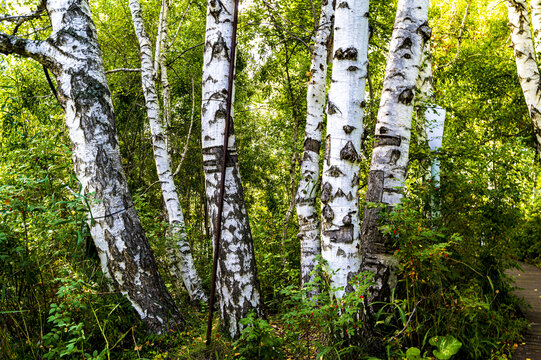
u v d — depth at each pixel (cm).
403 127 340
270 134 1320
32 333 303
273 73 1030
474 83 1023
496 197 433
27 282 303
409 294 347
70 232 340
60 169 337
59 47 360
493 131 990
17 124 381
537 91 629
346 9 312
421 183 457
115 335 327
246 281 357
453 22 966
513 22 650
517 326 408
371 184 346
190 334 355
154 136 655
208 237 824
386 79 348
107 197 361
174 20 1062
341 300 279
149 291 365
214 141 364
